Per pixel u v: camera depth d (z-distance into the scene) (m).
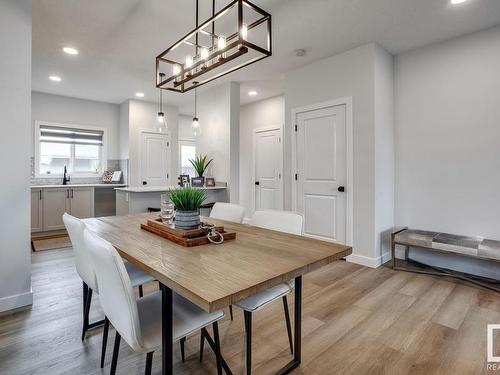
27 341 1.83
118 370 1.58
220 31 3.00
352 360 1.68
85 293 1.88
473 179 3.06
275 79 4.55
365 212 3.36
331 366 1.63
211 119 5.10
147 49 3.47
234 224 2.14
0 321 2.07
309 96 3.88
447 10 2.64
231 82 4.66
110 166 6.04
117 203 4.18
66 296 2.49
